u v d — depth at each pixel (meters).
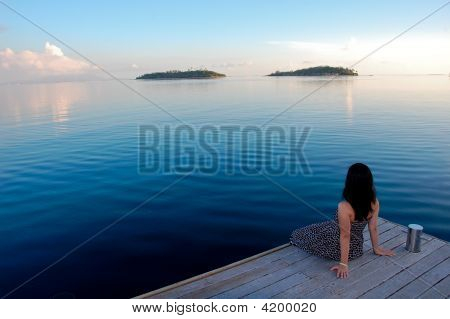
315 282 3.56
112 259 4.82
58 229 5.77
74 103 31.44
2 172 9.18
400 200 6.81
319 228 4.14
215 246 5.15
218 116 21.55
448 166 9.09
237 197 7.18
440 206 6.48
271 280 3.61
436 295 3.34
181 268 4.59
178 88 58.72
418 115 18.97
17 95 44.34
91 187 7.91
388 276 3.64
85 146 12.52
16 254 4.97
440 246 4.25
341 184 7.89
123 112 24.06
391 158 10.05
